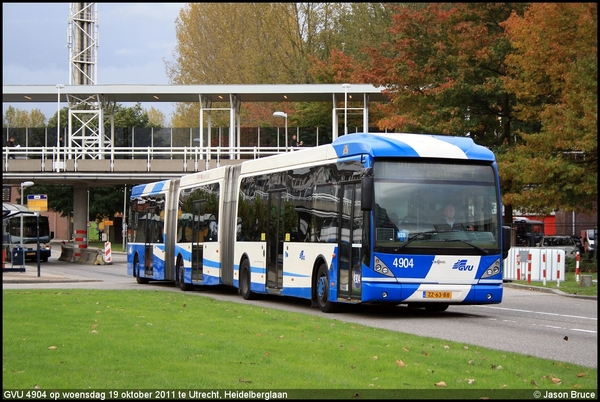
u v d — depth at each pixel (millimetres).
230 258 26438
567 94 34531
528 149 37812
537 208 39250
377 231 18156
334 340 13531
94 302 20781
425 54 42844
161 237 32750
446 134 41781
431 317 19328
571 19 32344
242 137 63000
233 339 13555
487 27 41438
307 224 21281
